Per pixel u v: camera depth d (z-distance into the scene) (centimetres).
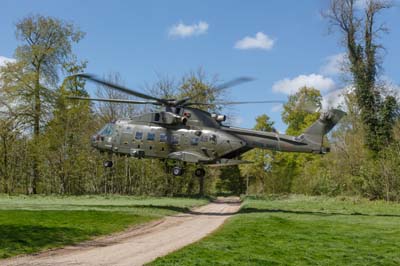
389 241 1614
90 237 1712
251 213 2711
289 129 7675
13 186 5512
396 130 4644
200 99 5828
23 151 5475
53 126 5491
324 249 1428
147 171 5884
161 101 2767
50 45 5538
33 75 5291
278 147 2777
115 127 2933
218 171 7312
